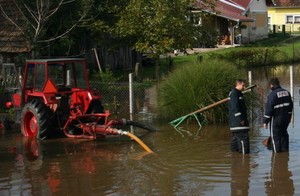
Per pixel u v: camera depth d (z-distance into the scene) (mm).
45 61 13328
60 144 12516
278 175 9320
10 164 10641
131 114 16375
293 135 12805
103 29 21625
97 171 9891
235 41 45500
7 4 21812
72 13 21609
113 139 12953
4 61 21000
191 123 14852
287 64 35438
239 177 9258
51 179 9453
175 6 19984
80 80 14117
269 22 63875
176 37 20281
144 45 20234
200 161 10469
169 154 11148
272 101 10922
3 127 14570
